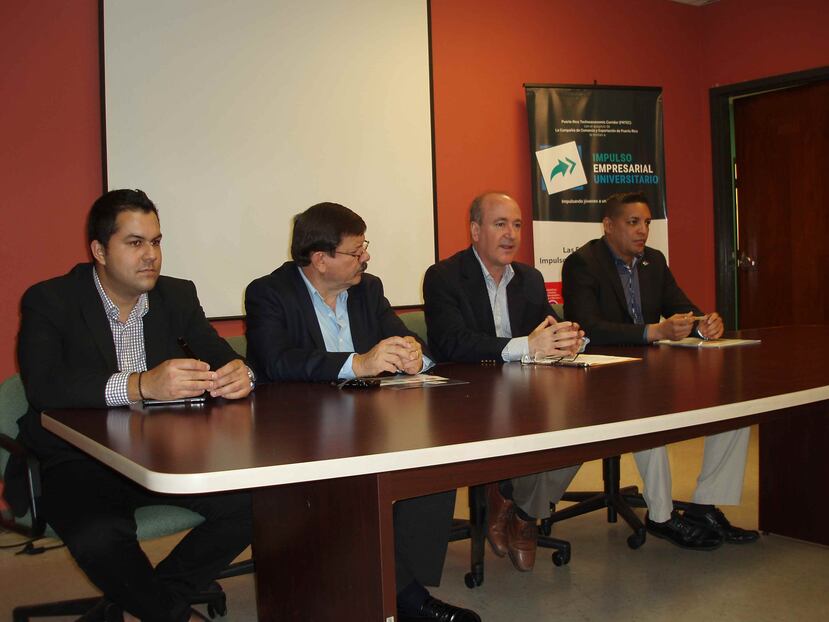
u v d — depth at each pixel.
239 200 3.76
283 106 3.86
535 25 4.79
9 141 3.27
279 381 2.06
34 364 1.76
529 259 4.80
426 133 4.30
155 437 1.30
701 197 5.57
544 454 1.30
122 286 1.92
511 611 2.22
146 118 3.53
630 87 4.88
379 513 1.17
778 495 2.73
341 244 2.15
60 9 3.37
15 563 2.77
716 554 2.62
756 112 5.41
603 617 2.16
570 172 4.72
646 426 1.29
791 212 5.27
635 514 2.83
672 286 3.33
